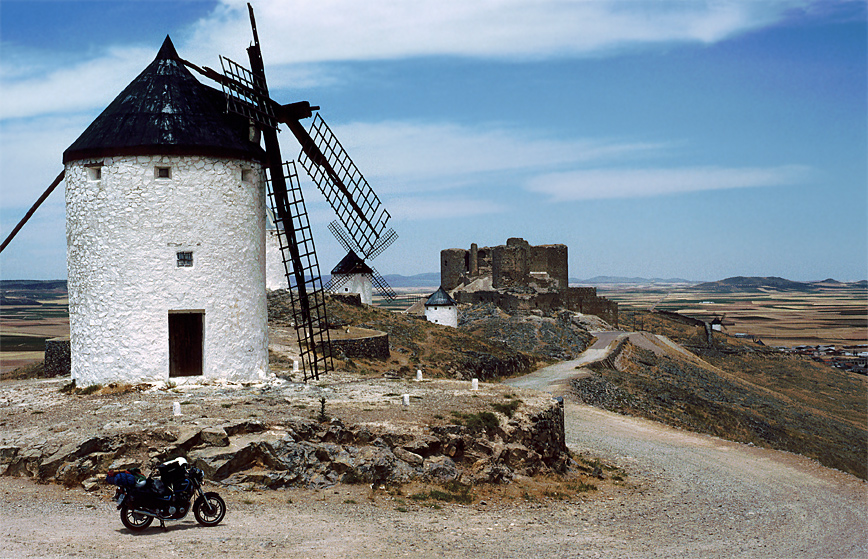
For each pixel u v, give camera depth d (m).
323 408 21.81
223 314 27.77
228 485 18.20
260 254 29.69
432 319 96.81
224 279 27.77
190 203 27.05
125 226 26.38
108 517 15.55
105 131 26.70
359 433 21.30
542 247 132.62
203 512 15.22
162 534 14.27
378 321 71.19
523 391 29.12
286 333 56.59
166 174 27.00
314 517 16.45
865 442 62.59
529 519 18.84
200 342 30.52
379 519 16.86
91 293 26.75
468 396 27.06
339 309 71.25
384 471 20.17
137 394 25.23
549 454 25.58
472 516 18.39
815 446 54.78
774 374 101.94
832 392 92.50
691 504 23.69
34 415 22.55
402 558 13.81
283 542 14.15
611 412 47.06
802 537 20.14
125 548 13.12
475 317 108.06
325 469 19.56
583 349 89.19
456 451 22.11
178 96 27.78
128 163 26.42
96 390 26.19
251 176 29.22
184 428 19.34
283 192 31.09
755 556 17.36
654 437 37.97
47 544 13.21
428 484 20.55
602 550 16.14
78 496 17.30
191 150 26.92
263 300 29.83
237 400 24.14
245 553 13.21
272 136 30.78
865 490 28.52
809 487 28.50
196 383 26.98
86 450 18.56
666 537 18.50
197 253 27.19
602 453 32.22
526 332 94.44
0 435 20.17
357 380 31.98
